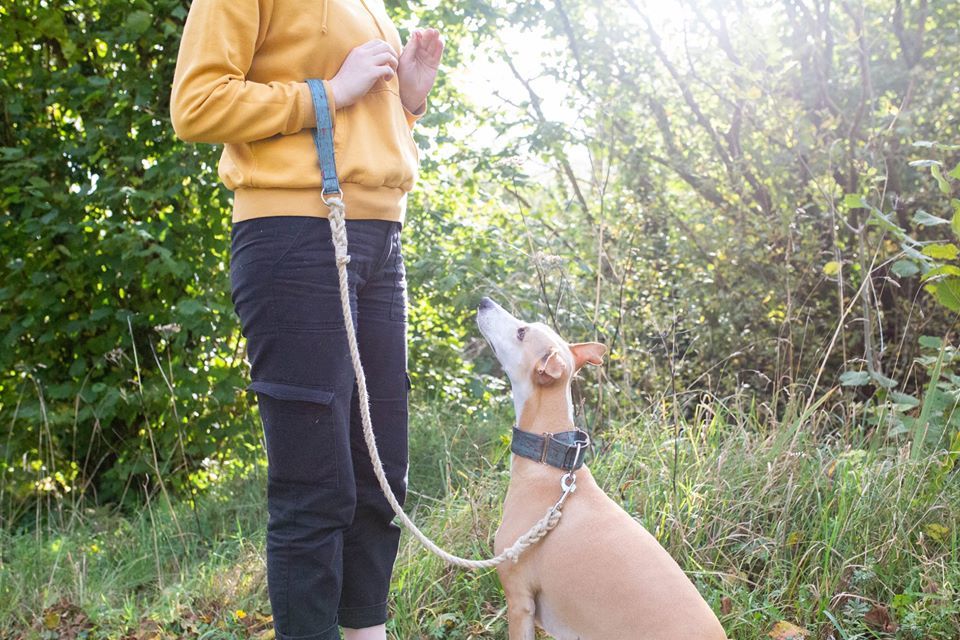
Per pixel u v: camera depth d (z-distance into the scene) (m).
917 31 6.64
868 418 4.59
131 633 3.53
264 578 3.70
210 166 5.55
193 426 5.68
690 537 3.31
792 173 6.58
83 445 5.89
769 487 3.52
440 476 4.65
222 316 5.51
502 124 7.45
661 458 3.72
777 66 6.96
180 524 4.77
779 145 6.69
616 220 7.59
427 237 6.52
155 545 4.25
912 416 4.45
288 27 2.23
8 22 5.66
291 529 2.28
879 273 5.98
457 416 5.54
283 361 2.24
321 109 2.18
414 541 3.57
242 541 4.15
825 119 6.65
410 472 4.77
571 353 2.90
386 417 2.53
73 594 3.90
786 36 6.98
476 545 3.42
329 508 2.29
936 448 3.68
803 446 3.84
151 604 3.89
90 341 5.69
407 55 2.54
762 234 6.43
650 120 7.77
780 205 6.56
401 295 2.56
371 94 2.35
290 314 2.23
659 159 7.41
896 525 3.29
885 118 6.23
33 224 5.46
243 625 3.36
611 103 7.34
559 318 5.29
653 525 3.34
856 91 6.66
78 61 5.84
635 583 2.36
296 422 2.25
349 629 2.55
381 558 2.55
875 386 5.49
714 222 6.98
